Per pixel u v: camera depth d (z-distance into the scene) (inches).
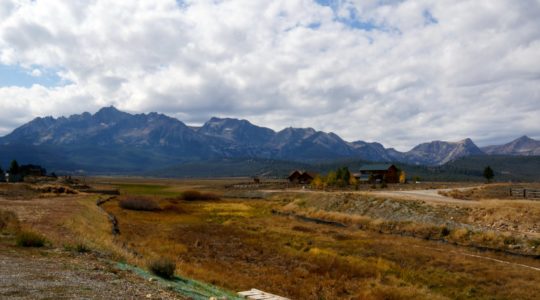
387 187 3907.5
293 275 1088.2
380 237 1732.3
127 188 5723.4
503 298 911.7
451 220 1727.4
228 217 2556.6
